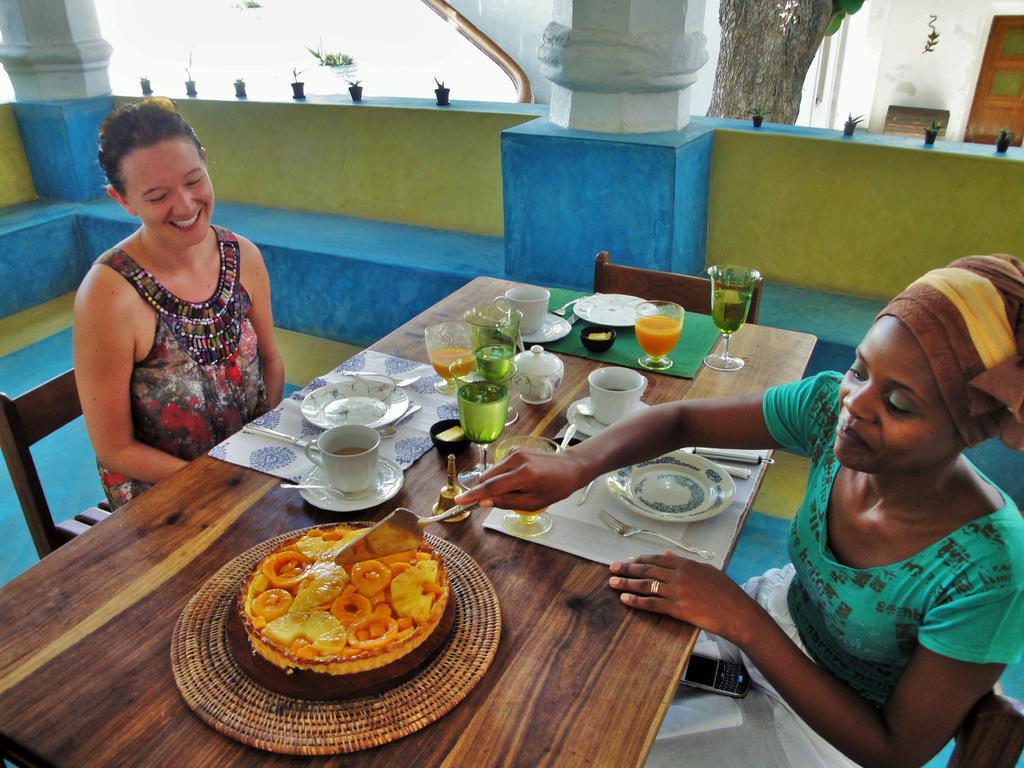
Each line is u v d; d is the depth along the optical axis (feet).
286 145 12.43
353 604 3.05
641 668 2.97
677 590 3.26
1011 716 2.63
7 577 6.80
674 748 3.55
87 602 3.25
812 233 9.70
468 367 4.60
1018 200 8.52
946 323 2.48
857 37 20.86
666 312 5.33
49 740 2.65
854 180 9.23
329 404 4.71
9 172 12.82
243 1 22.88
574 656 3.02
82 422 9.16
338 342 11.38
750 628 3.15
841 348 8.38
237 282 5.17
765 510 7.64
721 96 13.03
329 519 3.76
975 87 20.03
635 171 8.90
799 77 12.83
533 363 4.80
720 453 4.34
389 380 5.04
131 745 2.64
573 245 9.64
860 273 9.61
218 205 13.14
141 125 4.43
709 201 10.14
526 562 3.52
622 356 5.47
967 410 2.55
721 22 12.66
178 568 3.44
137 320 4.66
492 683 2.89
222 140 12.89
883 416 2.67
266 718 2.70
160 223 4.58
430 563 3.20
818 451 3.64
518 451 3.63
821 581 3.34
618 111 9.27
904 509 3.00
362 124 11.75
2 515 7.55
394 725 2.68
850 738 3.00
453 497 3.83
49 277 12.47
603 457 3.81
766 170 9.66
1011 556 2.75
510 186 9.71
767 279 10.21
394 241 11.32
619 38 8.87
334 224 12.13
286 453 4.28
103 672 2.92
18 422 4.47
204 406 5.03
